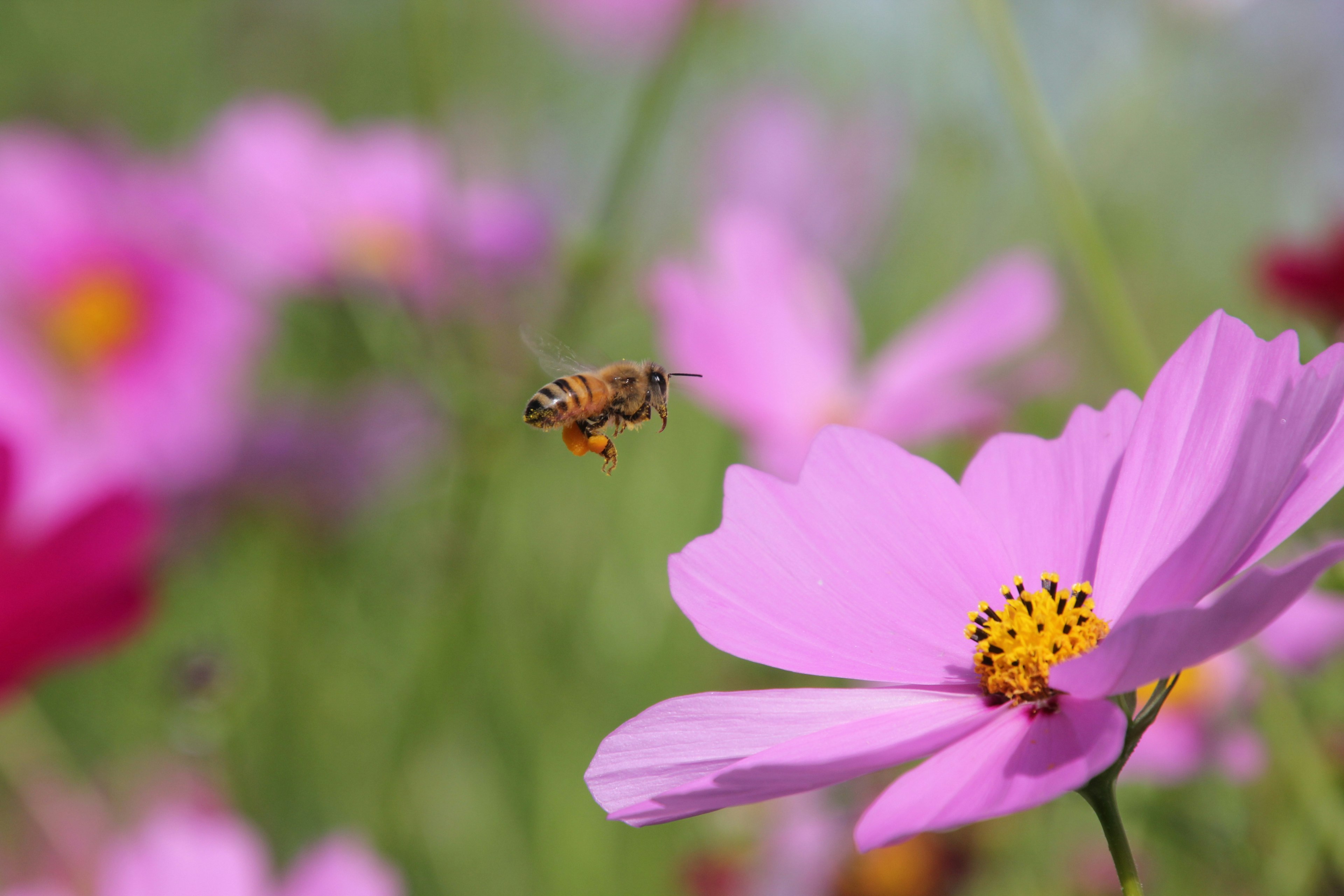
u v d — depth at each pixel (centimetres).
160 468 64
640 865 55
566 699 61
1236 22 71
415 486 64
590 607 65
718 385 57
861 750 38
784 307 60
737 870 52
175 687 54
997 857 50
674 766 38
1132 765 47
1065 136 72
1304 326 52
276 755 61
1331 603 46
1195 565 37
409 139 72
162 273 68
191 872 49
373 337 61
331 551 64
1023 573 40
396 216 67
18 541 45
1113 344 49
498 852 60
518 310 58
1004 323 59
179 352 67
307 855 50
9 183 69
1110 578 39
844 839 51
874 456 41
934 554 40
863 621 40
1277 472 37
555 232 64
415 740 54
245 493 63
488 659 62
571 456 69
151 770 57
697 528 68
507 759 61
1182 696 48
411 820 56
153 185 69
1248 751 47
